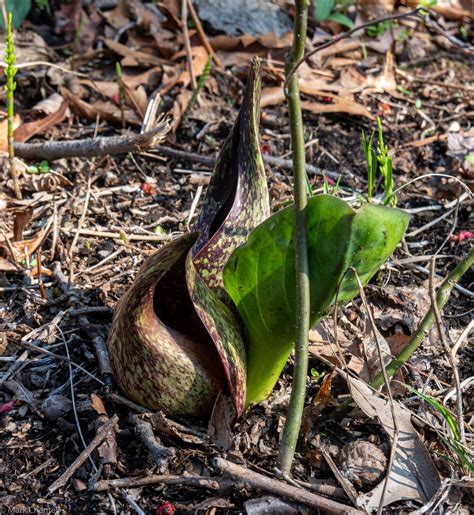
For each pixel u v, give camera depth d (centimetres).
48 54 480
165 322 267
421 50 544
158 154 429
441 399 293
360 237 218
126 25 511
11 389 278
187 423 263
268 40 500
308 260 230
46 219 371
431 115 484
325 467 258
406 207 409
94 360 292
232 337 247
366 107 483
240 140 258
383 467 254
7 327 307
